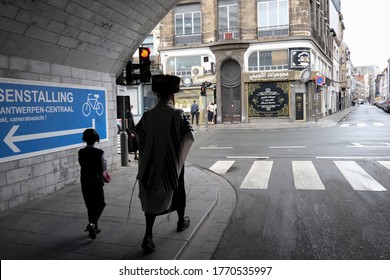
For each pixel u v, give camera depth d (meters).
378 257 3.88
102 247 4.13
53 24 6.21
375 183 7.27
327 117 33.28
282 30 26.61
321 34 35.19
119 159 11.21
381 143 13.29
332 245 4.24
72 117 7.50
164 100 3.96
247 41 26.73
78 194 6.76
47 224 4.98
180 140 3.88
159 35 29.67
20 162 6.09
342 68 63.28
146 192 3.87
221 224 5.12
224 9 27.55
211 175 8.69
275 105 26.81
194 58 28.64
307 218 5.24
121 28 8.02
